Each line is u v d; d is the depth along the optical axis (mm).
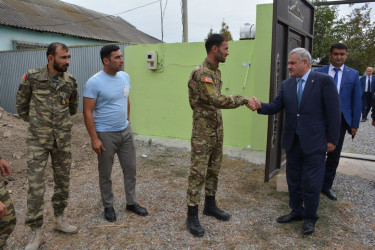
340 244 2680
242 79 5668
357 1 4512
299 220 3082
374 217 3154
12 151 4980
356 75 3549
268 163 3582
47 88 2586
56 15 16562
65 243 2707
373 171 4520
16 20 13203
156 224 3033
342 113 3525
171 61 6438
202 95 2662
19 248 2650
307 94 2744
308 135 2736
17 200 3605
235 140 5883
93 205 3465
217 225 3006
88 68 9492
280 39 3664
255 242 2719
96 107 2928
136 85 6957
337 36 16266
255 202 3527
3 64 11031
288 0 3738
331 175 3586
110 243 2709
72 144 5766
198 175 2795
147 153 5660
